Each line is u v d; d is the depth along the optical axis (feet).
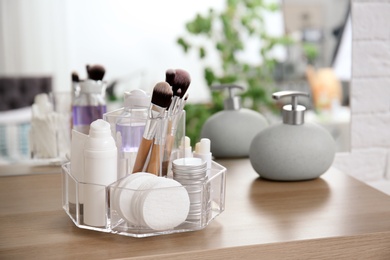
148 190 2.40
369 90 4.23
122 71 13.67
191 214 2.55
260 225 2.65
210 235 2.51
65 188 2.79
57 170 3.74
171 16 13.67
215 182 2.73
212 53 13.50
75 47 13.44
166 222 2.45
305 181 3.44
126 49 13.64
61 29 13.32
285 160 3.32
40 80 13.00
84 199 2.53
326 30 11.60
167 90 2.56
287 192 3.21
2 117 11.75
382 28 4.17
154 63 13.79
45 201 3.05
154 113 2.60
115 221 2.49
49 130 3.82
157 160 2.65
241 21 10.39
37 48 13.28
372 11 4.14
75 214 2.64
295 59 11.80
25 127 11.58
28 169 3.76
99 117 3.69
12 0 13.05
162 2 13.58
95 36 13.48
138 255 2.27
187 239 2.46
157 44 13.71
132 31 13.60
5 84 12.60
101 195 2.51
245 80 9.68
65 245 2.39
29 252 2.32
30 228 2.61
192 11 13.74
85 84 3.67
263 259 2.42
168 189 2.43
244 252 2.38
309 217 2.77
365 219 2.74
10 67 13.20
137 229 2.47
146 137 2.62
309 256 2.47
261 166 3.41
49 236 2.50
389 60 4.21
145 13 13.58
